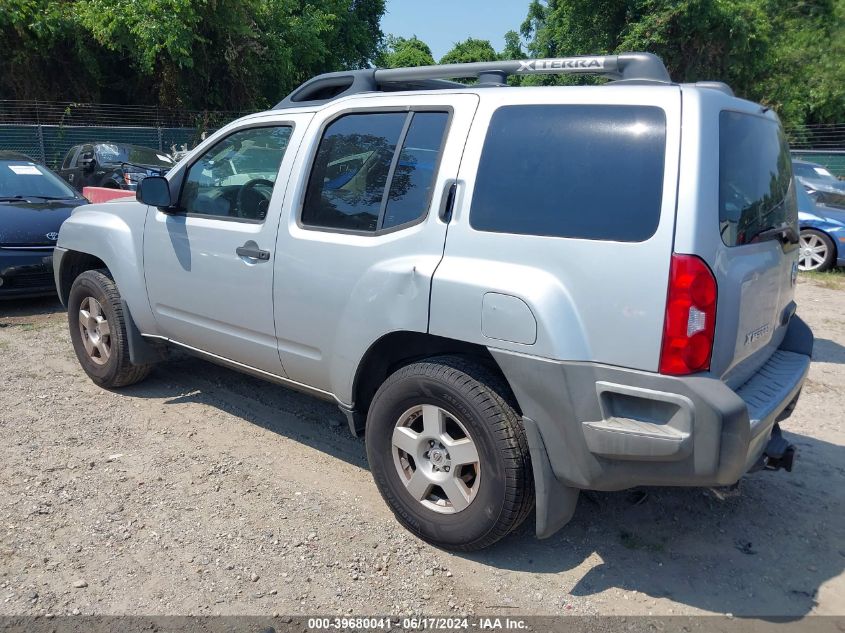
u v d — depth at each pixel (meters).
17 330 6.75
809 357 3.50
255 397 5.08
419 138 3.31
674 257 2.54
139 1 19.75
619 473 2.74
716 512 3.67
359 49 30.38
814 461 4.31
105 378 5.04
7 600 2.86
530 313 2.76
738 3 22.47
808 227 10.54
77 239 5.15
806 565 3.24
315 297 3.58
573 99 2.88
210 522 3.46
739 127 2.91
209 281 4.16
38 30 19.78
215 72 23.03
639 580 3.09
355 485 3.86
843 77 26.19
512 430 2.93
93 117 21.58
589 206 2.73
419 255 3.16
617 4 23.52
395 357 3.54
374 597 2.94
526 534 3.42
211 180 4.28
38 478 3.85
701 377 2.58
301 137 3.78
